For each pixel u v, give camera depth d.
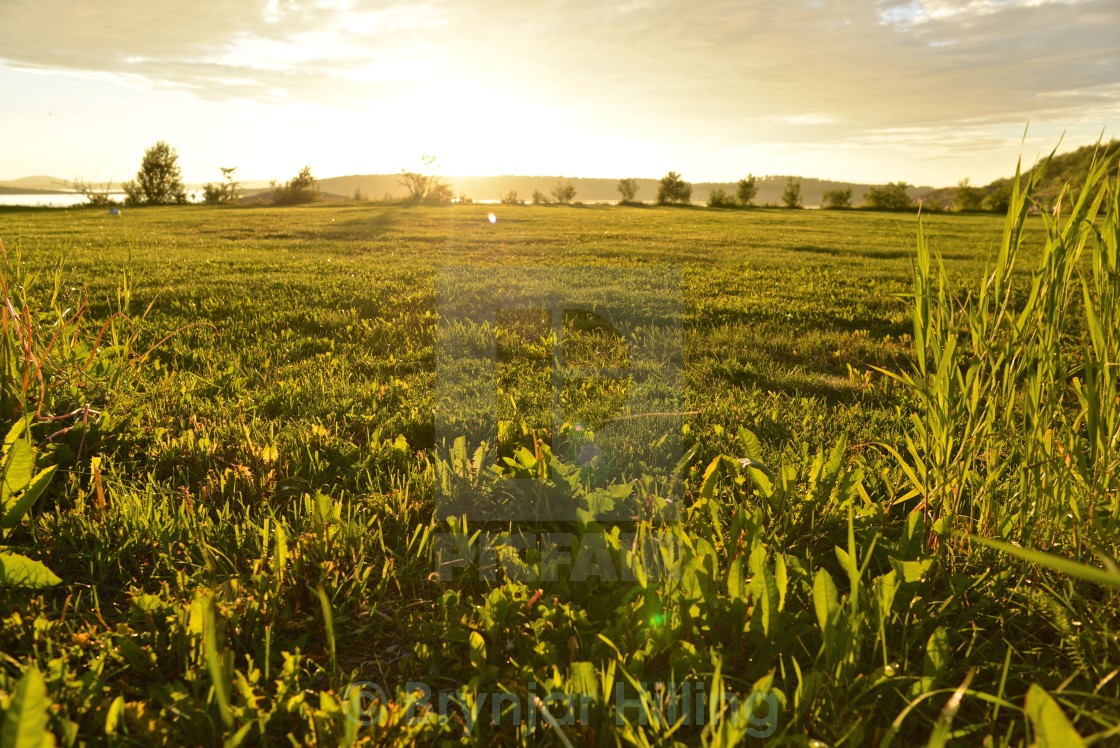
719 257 13.53
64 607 1.84
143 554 2.21
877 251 16.36
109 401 3.27
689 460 2.96
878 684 1.53
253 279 8.93
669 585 1.75
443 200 56.69
